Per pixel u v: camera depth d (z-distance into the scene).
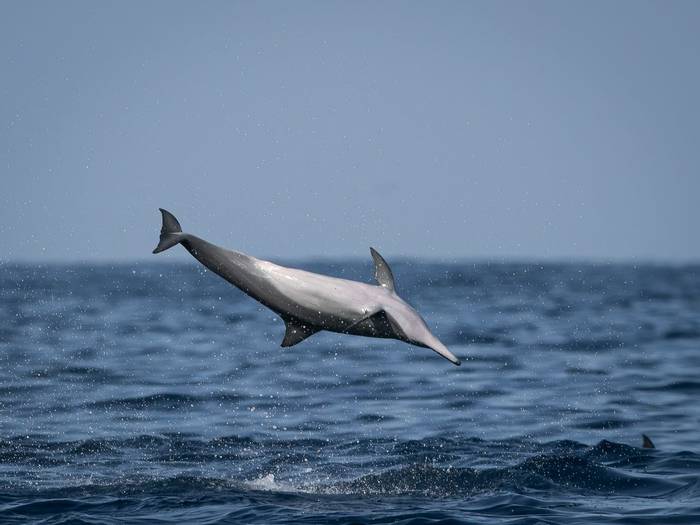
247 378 96.12
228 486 50.59
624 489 49.84
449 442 65.56
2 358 109.94
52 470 56.00
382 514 44.16
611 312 193.88
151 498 47.41
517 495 47.84
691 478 51.81
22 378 94.50
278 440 66.31
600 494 48.75
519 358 112.12
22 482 52.16
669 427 71.62
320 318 45.19
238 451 62.47
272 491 49.50
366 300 44.78
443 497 48.00
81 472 55.38
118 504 46.16
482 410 78.50
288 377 97.06
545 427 71.50
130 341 131.38
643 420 74.38
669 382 93.31
